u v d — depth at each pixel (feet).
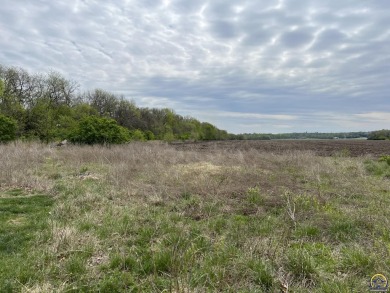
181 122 192.95
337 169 31.89
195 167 32.99
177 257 10.82
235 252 11.70
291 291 9.30
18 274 10.09
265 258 11.18
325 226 14.87
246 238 12.89
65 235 12.88
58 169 31.83
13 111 82.84
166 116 184.14
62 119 90.94
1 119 63.57
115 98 143.95
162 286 9.55
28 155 37.35
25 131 83.61
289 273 10.01
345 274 10.18
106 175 27.61
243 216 17.02
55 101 110.73
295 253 11.19
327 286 9.27
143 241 13.28
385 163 37.37
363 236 13.53
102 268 10.83
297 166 35.04
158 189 22.13
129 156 38.68
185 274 9.84
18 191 22.18
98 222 15.49
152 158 38.17
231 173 28.35
